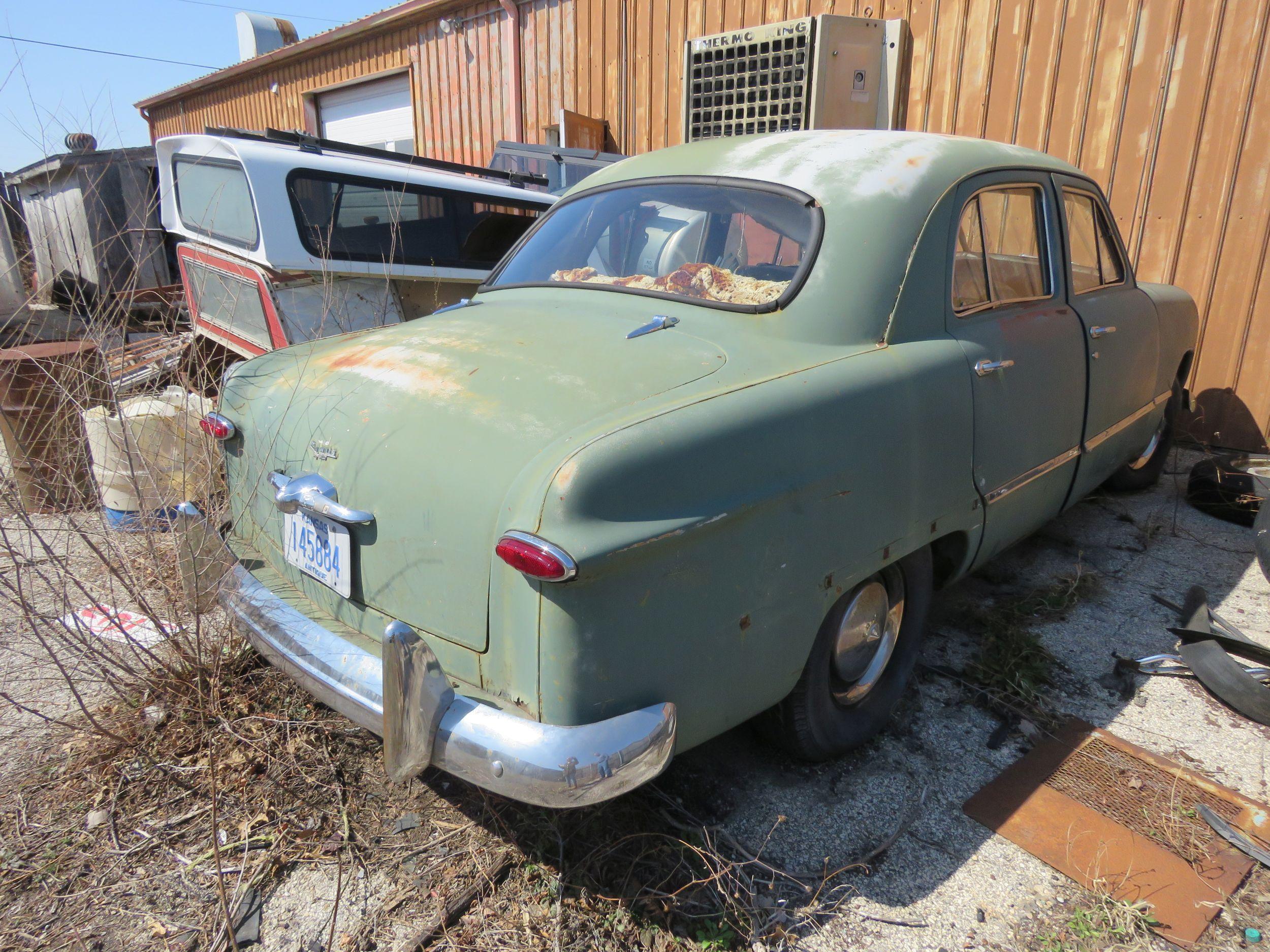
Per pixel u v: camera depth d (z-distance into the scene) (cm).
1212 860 212
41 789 236
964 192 264
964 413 247
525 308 257
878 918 196
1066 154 576
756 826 224
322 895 199
